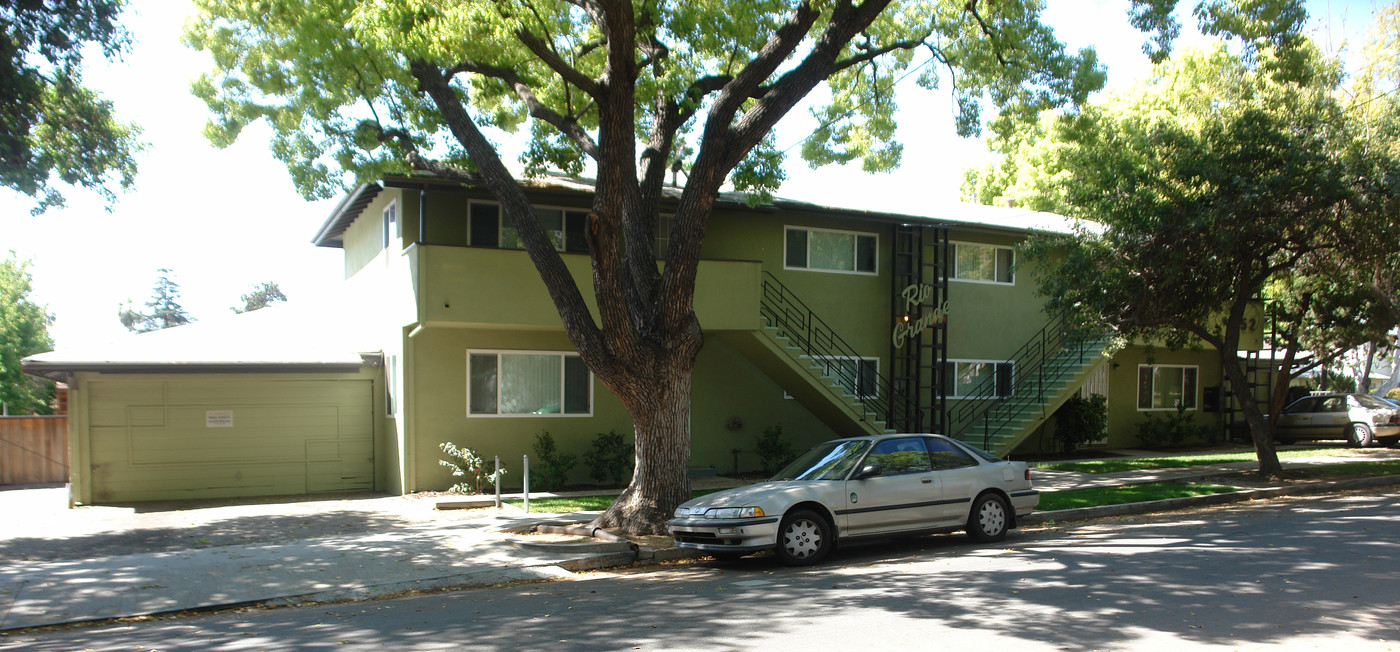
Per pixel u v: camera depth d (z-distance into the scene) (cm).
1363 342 2139
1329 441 2733
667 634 695
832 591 848
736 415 1981
